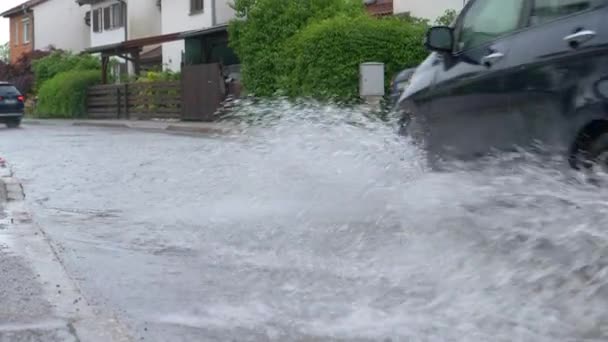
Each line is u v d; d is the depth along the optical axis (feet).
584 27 17.76
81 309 16.07
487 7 21.11
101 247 22.50
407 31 58.95
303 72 60.59
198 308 16.60
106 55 104.94
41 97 112.98
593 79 17.31
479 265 18.25
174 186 33.53
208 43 95.45
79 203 30.32
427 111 22.85
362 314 15.93
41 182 36.50
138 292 17.79
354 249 21.12
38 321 15.20
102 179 37.01
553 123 18.31
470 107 20.93
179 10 113.50
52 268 19.31
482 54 20.77
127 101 96.32
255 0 71.67
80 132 75.87
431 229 21.30
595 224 16.66
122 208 29.04
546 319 15.17
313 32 59.88
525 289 16.66
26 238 22.82
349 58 57.93
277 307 16.57
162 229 25.02
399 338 14.55
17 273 18.70
